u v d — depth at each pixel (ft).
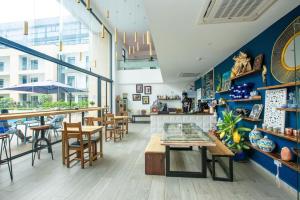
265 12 7.70
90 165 11.09
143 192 7.84
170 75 26.66
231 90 13.92
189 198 7.35
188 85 34.04
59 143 17.21
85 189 8.14
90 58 24.27
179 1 6.75
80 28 22.52
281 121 8.23
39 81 16.76
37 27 14.42
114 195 7.61
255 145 9.71
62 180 9.07
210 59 16.60
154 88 34.88
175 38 10.86
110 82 30.81
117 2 20.39
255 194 7.64
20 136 16.25
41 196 7.57
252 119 10.44
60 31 17.28
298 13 7.26
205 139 9.58
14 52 13.66
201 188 8.18
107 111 27.50
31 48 13.29
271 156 8.22
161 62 17.81
